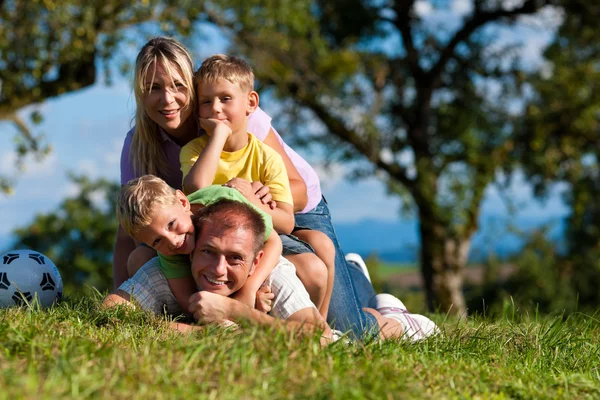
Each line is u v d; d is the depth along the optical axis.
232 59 4.38
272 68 16.50
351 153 18.83
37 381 2.63
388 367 3.23
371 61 18.89
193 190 4.07
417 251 20.95
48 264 4.66
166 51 4.29
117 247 4.91
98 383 2.64
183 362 2.96
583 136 20.22
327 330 3.82
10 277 4.49
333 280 4.47
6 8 12.88
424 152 19.66
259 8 15.37
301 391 2.82
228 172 4.34
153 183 3.72
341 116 18.22
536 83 19.94
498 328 4.63
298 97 17.84
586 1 19.08
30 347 3.04
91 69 14.09
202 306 3.67
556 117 19.95
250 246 3.71
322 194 5.12
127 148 4.79
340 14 18.62
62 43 13.05
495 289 28.25
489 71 20.02
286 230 4.27
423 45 19.88
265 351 3.19
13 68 13.16
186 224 3.71
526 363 3.85
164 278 3.93
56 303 4.52
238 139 4.37
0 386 2.51
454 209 18.58
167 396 2.66
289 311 3.82
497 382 3.37
